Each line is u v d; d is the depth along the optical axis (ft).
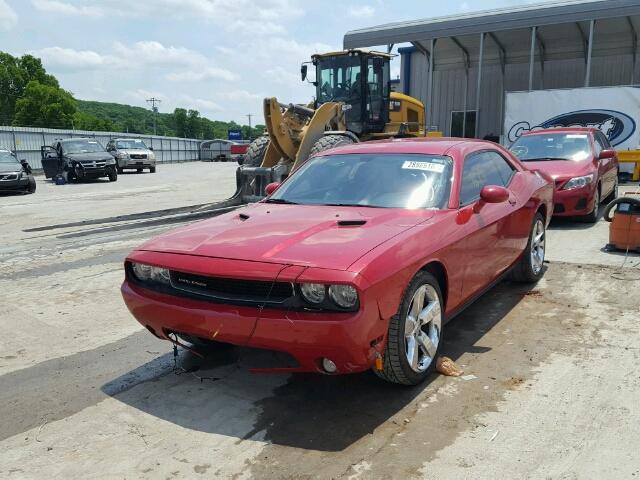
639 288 17.88
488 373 12.07
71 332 15.42
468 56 83.51
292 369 10.15
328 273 9.57
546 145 32.17
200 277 10.68
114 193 56.18
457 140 16.63
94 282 20.42
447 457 9.03
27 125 303.27
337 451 9.33
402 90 90.94
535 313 15.87
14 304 17.90
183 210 36.45
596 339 13.80
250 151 37.68
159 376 12.52
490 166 16.33
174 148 175.52
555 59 78.79
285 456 9.24
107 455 9.42
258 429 10.13
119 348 14.23
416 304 11.14
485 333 14.44
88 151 75.00
